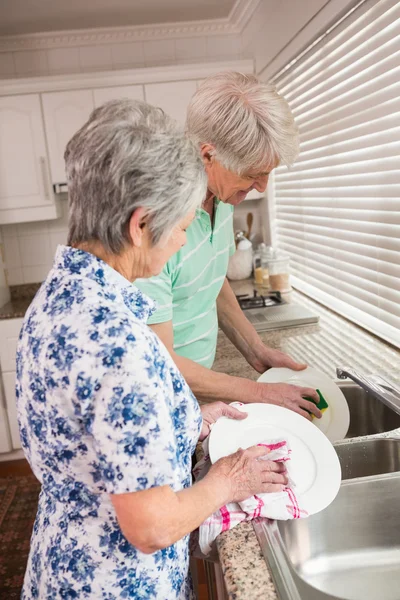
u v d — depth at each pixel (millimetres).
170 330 1255
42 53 3453
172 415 757
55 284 750
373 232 1860
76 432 704
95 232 732
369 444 1197
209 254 1371
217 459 1000
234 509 892
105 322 683
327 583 963
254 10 3012
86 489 757
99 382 662
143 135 700
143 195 698
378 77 1703
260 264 3262
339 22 1917
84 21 3195
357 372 1437
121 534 779
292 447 1041
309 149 2500
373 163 1804
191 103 1229
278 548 807
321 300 2527
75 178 727
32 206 3299
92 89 3191
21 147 3229
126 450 656
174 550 844
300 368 1472
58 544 795
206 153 1198
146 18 3246
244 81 1185
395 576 975
